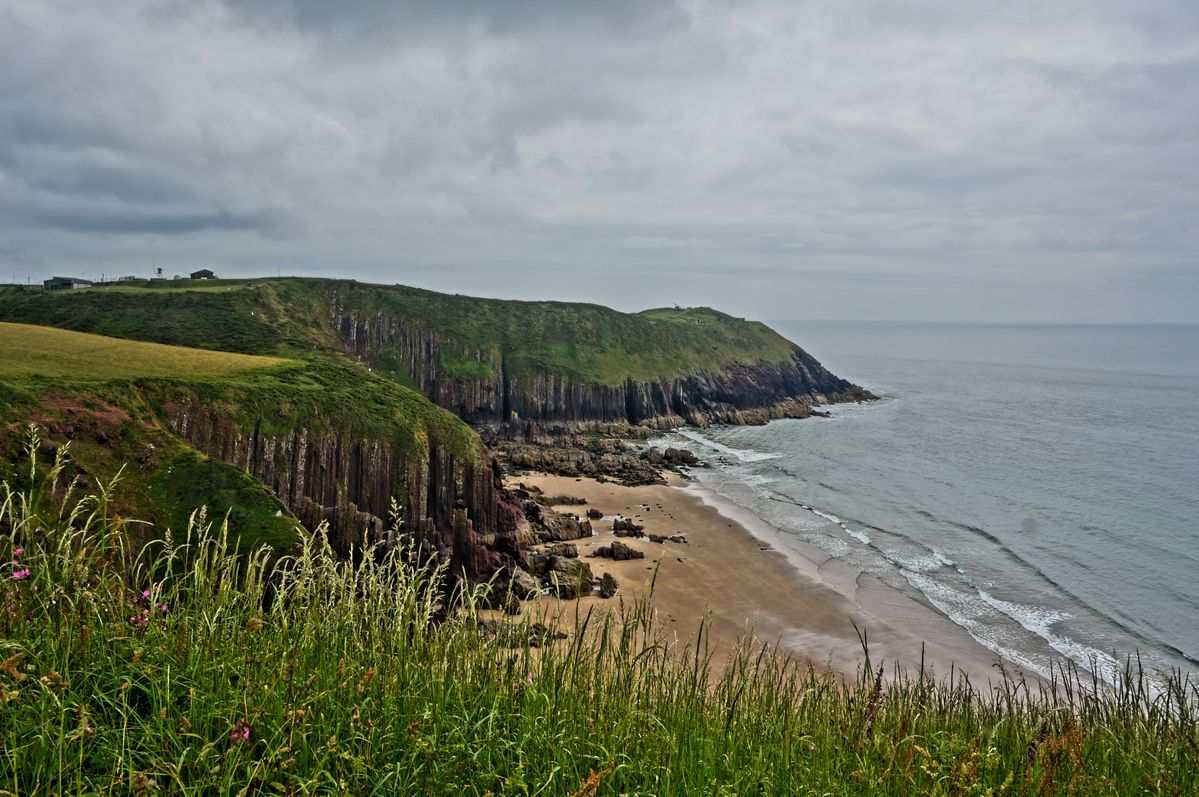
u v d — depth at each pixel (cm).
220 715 588
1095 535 6412
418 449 6406
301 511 5400
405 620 818
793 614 4538
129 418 4856
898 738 755
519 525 6372
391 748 621
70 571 655
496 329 15300
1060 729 891
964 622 4466
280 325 12500
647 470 9519
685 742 721
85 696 589
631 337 16438
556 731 693
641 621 898
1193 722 1083
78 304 11825
